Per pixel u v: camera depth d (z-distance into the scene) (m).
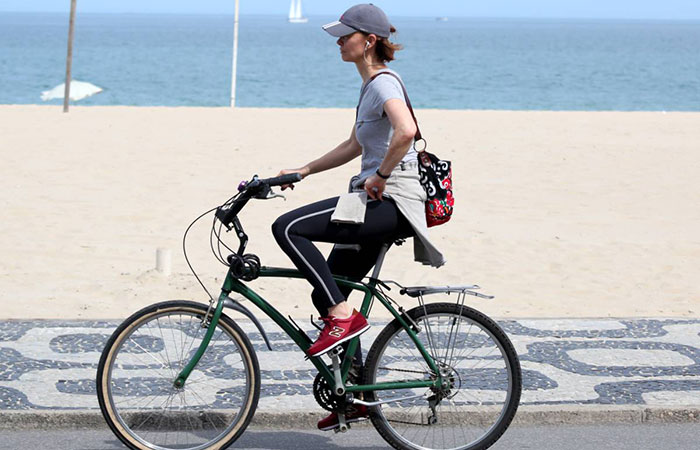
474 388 6.34
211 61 100.44
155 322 6.17
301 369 7.82
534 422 6.96
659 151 25.03
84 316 10.13
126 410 6.20
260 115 32.56
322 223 5.97
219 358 6.36
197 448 6.16
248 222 15.34
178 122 29.80
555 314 10.70
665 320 9.62
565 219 16.38
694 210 17.48
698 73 93.62
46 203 16.64
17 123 28.48
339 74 80.25
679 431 6.85
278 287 11.37
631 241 14.77
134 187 18.38
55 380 7.44
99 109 33.81
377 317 10.15
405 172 6.02
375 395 6.23
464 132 28.41
